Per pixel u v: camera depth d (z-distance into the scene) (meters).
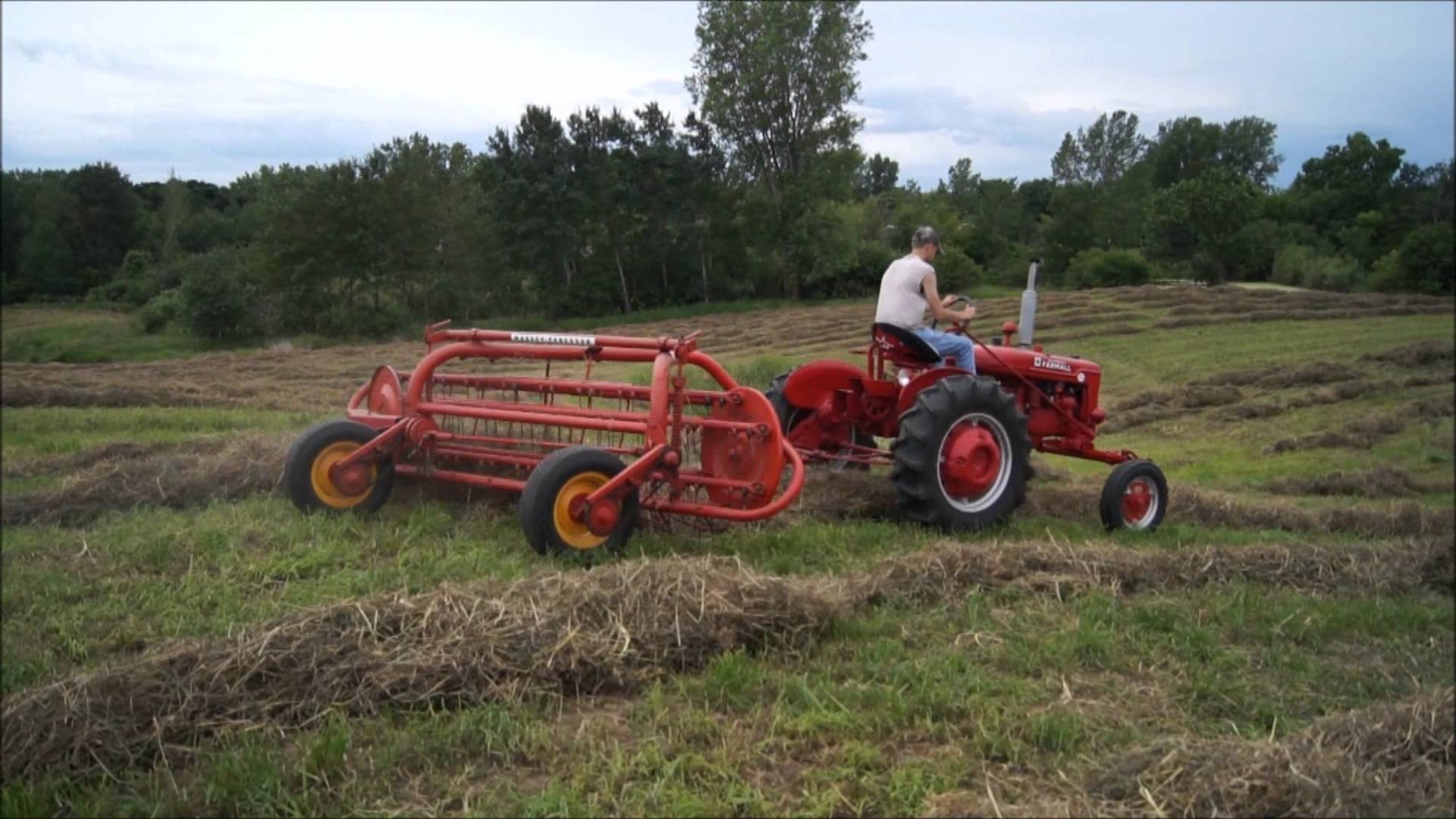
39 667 3.87
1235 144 71.00
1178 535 6.86
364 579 4.80
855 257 44.19
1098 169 73.00
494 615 3.93
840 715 3.47
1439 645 4.90
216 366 24.92
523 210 40.81
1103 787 3.12
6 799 2.97
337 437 5.87
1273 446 12.73
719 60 46.56
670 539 5.62
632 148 42.56
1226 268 45.22
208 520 5.82
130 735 3.28
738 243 44.88
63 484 6.84
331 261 40.03
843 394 7.01
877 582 4.84
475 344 6.11
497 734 3.32
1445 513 8.65
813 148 47.00
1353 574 5.94
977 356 7.05
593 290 42.66
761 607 4.21
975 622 4.53
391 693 3.55
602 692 3.76
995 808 2.94
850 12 46.91
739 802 2.97
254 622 4.09
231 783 3.02
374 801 2.99
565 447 5.36
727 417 5.67
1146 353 21.20
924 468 6.18
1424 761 3.49
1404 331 22.20
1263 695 4.06
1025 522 6.79
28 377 18.11
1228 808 3.04
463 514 6.02
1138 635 4.56
